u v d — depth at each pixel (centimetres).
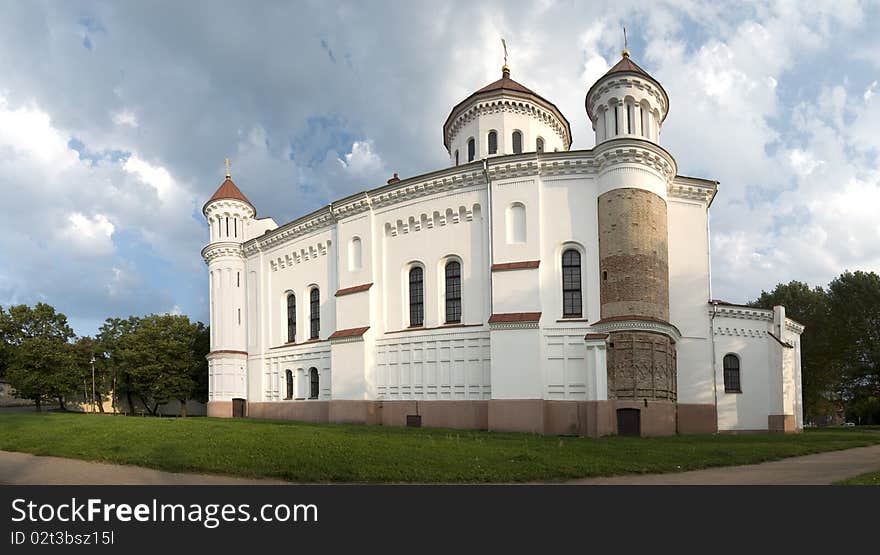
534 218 3322
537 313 3189
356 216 4088
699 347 3356
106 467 1616
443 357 3497
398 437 2252
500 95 4322
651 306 3045
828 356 6269
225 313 5056
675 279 3412
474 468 1523
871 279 6188
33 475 1509
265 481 1405
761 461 1867
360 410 3700
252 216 5362
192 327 6469
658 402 2956
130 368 6266
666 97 3422
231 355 4959
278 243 4822
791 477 1516
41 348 6825
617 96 3222
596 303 3159
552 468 1553
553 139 4584
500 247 3369
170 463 1579
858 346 6100
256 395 4844
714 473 1598
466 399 3378
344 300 3997
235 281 5125
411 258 3759
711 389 3322
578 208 3275
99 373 7475
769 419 3503
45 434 2330
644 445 2216
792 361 3866
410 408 3569
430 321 3606
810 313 6719
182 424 2923
